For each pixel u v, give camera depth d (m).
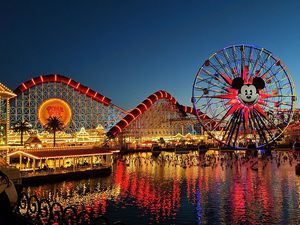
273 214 52.25
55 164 91.00
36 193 69.50
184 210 55.44
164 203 60.78
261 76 144.75
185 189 75.38
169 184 82.62
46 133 169.50
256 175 96.94
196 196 67.06
